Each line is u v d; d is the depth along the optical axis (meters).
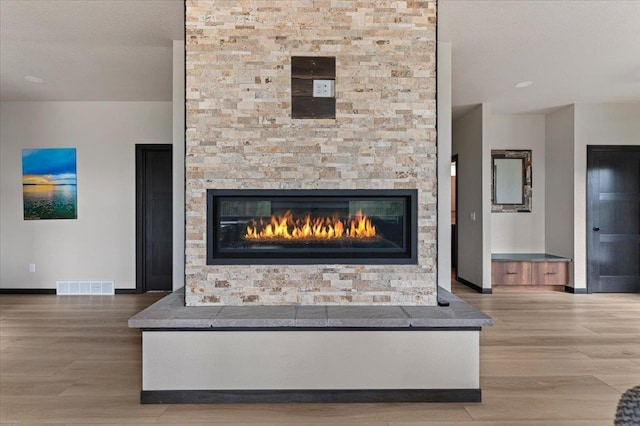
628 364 2.97
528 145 6.14
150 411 2.28
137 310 4.54
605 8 2.87
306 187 2.72
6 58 3.83
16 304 4.85
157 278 5.57
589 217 5.48
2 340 3.50
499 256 5.86
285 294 2.71
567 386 2.60
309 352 2.40
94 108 5.43
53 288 5.43
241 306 2.68
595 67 4.05
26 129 5.43
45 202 5.43
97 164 5.44
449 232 3.55
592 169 5.48
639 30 3.22
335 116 2.72
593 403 2.38
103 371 2.83
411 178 2.73
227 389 2.39
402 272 2.72
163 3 2.80
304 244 2.76
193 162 2.71
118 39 3.40
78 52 3.67
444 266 3.55
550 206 6.02
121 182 5.44
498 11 2.92
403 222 2.77
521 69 4.12
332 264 2.71
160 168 5.55
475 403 2.38
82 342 3.44
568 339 3.54
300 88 2.72
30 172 5.43
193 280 2.70
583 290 5.48
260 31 2.71
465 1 2.78
